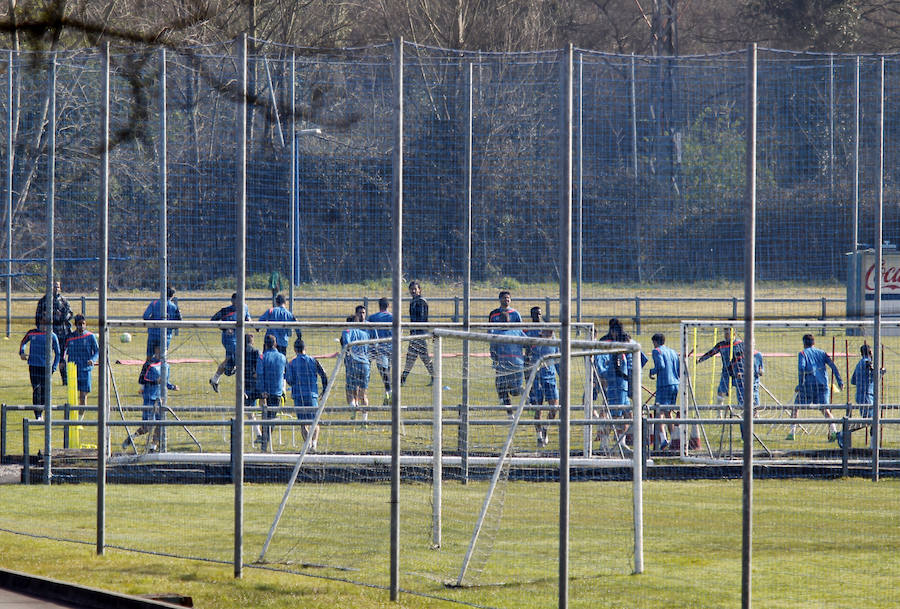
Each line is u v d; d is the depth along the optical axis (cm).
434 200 8775
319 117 8081
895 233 8244
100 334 3177
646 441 4597
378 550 3288
